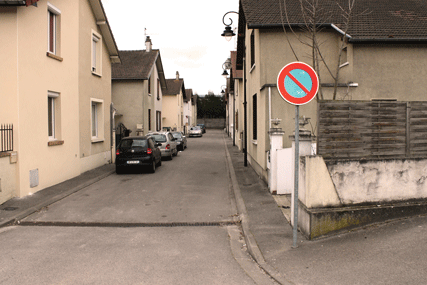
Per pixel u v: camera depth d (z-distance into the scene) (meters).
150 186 10.97
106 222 7.05
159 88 31.81
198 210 8.02
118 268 4.67
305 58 11.60
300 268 4.53
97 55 15.13
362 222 5.65
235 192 9.48
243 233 6.33
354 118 5.77
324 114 5.70
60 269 4.62
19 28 8.74
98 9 14.15
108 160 16.11
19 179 8.84
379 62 11.67
